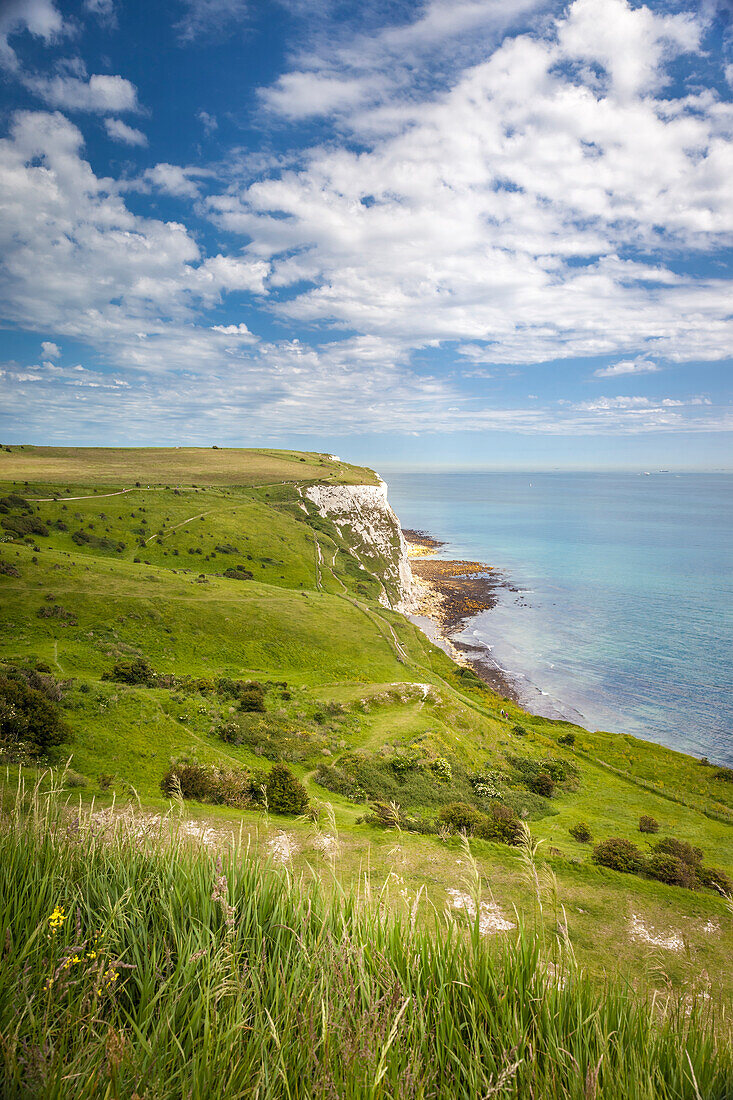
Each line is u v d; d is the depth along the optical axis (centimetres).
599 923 1792
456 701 6022
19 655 5550
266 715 4456
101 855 538
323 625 8662
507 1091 315
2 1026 328
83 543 9906
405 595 13238
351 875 1772
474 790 4091
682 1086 343
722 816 4275
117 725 3416
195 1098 294
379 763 3997
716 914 1917
